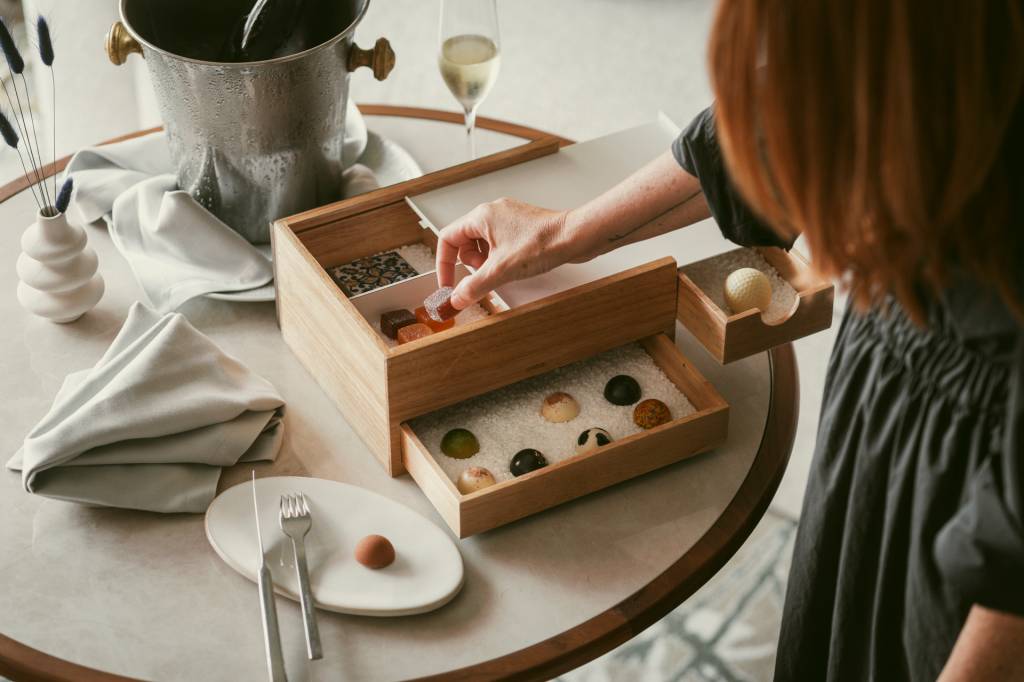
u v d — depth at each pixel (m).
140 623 0.92
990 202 0.63
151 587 0.95
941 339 0.78
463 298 1.08
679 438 1.07
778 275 1.23
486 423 1.10
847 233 0.62
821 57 0.57
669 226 1.08
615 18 3.24
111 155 1.43
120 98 2.33
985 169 0.58
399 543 0.99
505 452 1.07
